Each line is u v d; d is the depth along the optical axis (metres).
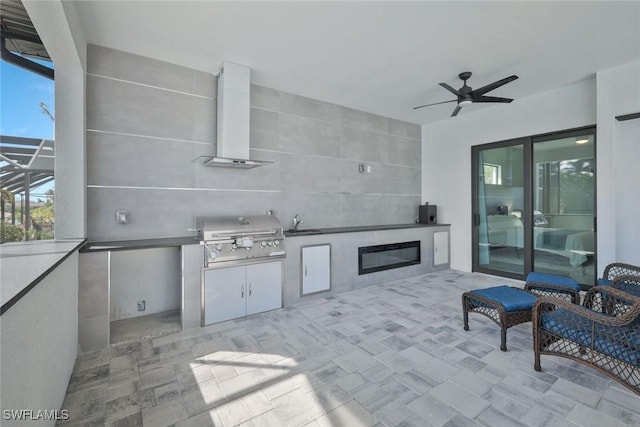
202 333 2.86
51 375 1.59
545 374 2.15
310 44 3.02
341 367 2.26
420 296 3.99
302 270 3.77
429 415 1.74
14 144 2.58
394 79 3.84
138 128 3.20
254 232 3.31
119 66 3.10
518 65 3.46
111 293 3.13
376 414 1.75
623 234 3.46
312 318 3.23
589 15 2.54
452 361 2.34
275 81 3.91
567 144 4.16
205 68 3.52
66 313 1.98
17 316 1.11
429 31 2.79
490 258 5.05
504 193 4.82
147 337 2.77
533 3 2.40
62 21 2.05
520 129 4.57
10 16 2.35
